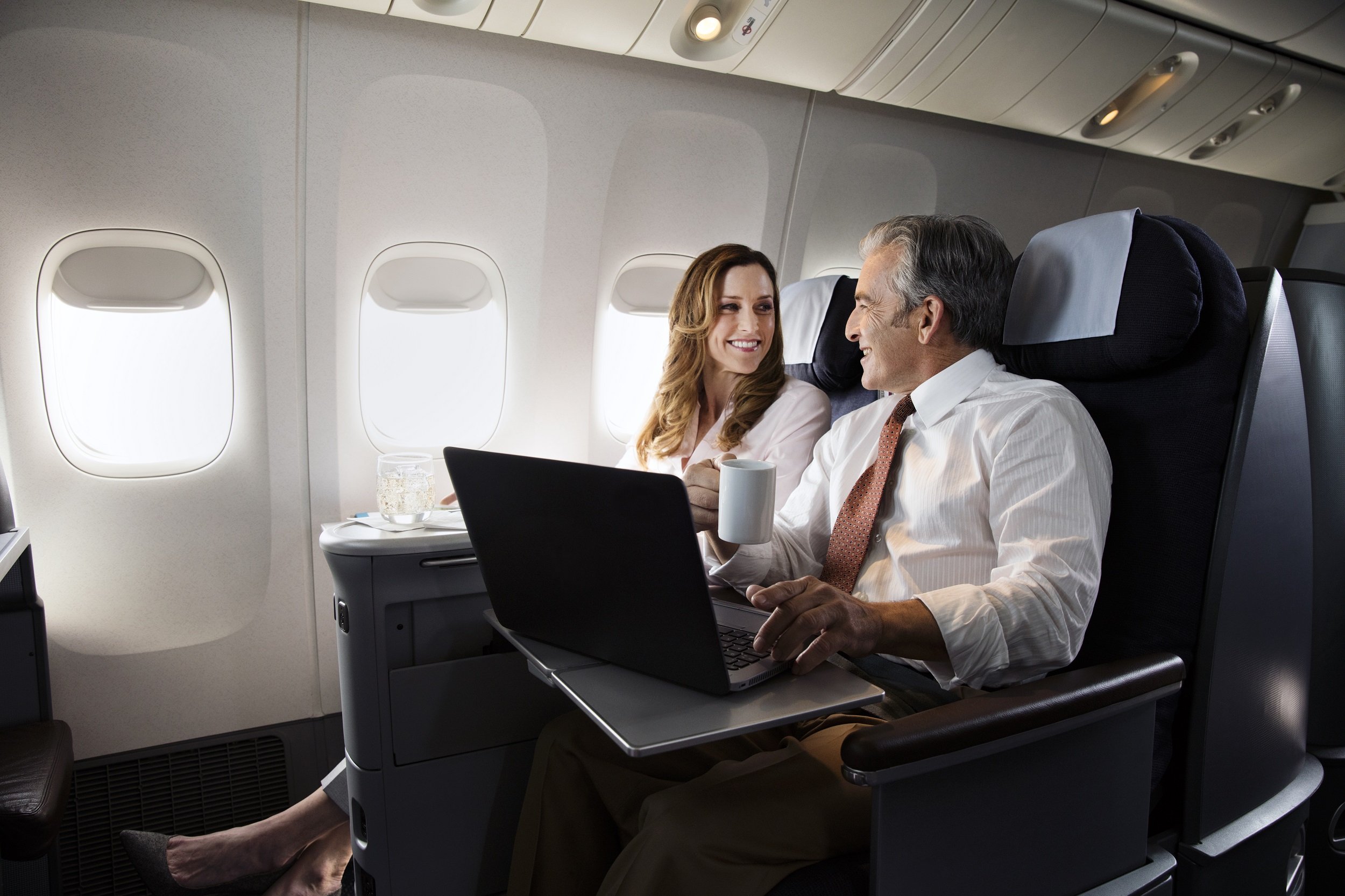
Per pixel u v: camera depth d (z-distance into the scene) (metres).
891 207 2.73
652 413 2.05
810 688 0.98
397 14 1.70
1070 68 2.36
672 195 2.32
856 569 1.40
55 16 1.57
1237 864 1.25
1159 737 1.19
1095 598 1.15
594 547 0.98
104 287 1.79
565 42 1.87
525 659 1.43
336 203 1.91
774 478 1.13
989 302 1.37
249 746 2.09
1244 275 1.25
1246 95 2.77
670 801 1.03
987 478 1.29
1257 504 1.19
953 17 2.05
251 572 2.04
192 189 1.79
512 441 2.28
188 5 1.65
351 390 2.06
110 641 1.94
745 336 1.88
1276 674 1.30
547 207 2.12
